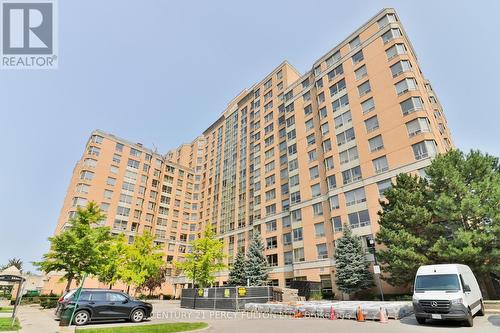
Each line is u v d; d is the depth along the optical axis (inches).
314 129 1795.0
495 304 686.5
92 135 2444.6
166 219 2765.7
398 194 948.6
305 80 2004.2
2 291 1836.9
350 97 1594.5
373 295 1138.7
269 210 2023.9
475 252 737.0
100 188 2341.3
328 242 1481.3
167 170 2935.5
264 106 2406.5
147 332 450.9
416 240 869.8
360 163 1434.5
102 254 1104.2
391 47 1477.6
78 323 560.1
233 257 2240.4
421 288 541.3
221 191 2704.2
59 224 2620.6
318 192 1635.1
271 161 2148.1
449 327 482.6
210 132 3245.6
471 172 867.4
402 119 1321.4
